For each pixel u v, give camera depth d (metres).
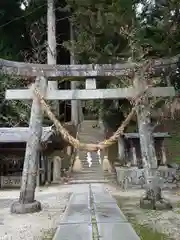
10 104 14.95
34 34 17.67
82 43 13.60
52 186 12.06
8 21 18.41
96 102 17.69
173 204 7.34
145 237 4.47
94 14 12.89
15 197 9.41
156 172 6.95
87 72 7.32
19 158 12.45
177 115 14.02
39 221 5.68
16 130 12.66
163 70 7.39
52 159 13.67
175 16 11.34
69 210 6.11
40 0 17.94
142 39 10.70
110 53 12.33
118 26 12.10
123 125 6.53
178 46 11.02
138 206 7.15
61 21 21.25
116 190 10.78
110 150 16.80
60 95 7.15
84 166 14.88
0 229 5.09
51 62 16.48
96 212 5.83
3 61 7.04
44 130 12.71
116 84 11.59
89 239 3.91
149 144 7.04
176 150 13.38
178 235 4.55
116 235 4.08
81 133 20.48
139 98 7.04
